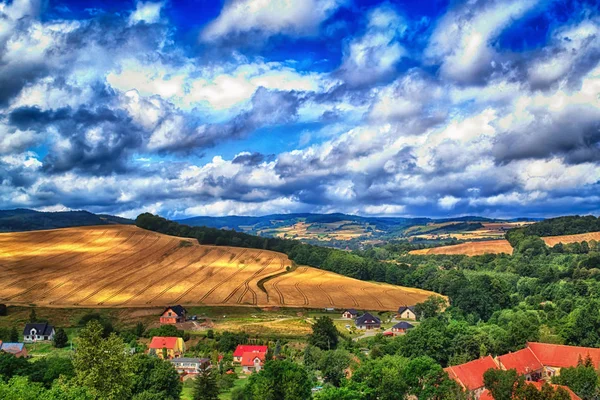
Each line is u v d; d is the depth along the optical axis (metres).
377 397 96.06
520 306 194.12
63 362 110.44
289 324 190.00
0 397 67.94
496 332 144.00
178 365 143.50
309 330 180.00
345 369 124.44
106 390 81.81
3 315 198.00
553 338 138.25
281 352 152.88
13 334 174.25
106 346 83.81
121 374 84.38
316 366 134.12
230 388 126.00
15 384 72.38
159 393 99.62
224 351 161.62
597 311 153.50
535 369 120.75
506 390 91.62
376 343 156.62
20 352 153.38
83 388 78.19
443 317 190.25
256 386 97.69
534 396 87.19
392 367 100.88
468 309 195.62
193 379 133.25
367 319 197.25
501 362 115.44
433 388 96.88
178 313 194.50
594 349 121.19
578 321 141.12
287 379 97.25
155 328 183.62
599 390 101.38
